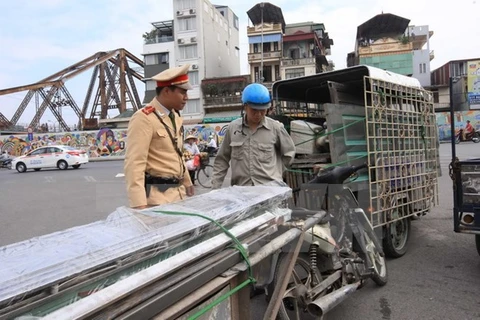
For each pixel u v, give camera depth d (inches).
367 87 165.8
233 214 70.8
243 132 130.6
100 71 1829.5
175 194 104.7
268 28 1589.6
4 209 334.3
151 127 99.4
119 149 1240.8
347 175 128.8
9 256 48.6
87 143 1256.2
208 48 1636.3
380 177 162.7
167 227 59.9
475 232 151.4
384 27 1678.2
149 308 47.7
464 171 153.4
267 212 83.0
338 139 158.2
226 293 64.2
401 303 134.4
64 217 289.4
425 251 188.1
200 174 422.0
